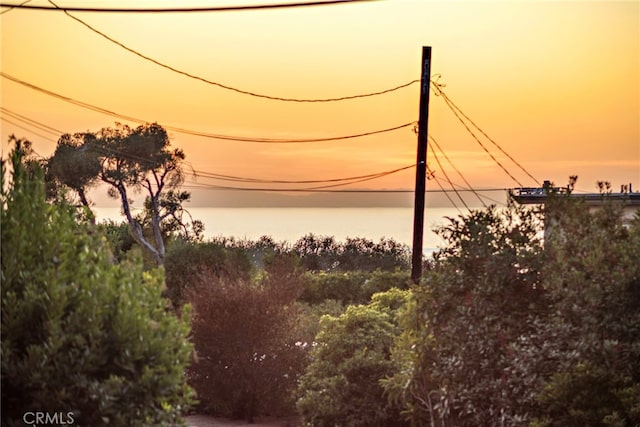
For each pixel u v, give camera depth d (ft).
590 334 38.29
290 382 76.43
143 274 31.22
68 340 27.25
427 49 90.07
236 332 75.66
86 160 197.16
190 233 215.92
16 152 30.48
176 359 29.25
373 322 65.77
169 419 28.89
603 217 41.60
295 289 78.64
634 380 37.37
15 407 26.96
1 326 27.14
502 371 41.55
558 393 36.86
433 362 46.01
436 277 45.52
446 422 45.27
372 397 61.77
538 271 42.96
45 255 28.94
